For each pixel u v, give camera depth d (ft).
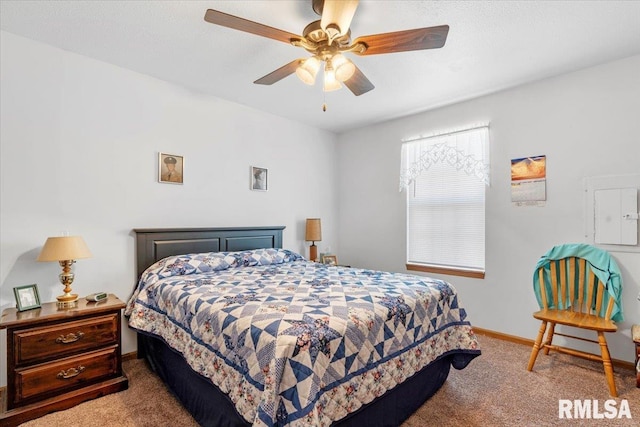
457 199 11.06
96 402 6.42
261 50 7.57
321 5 5.52
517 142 9.57
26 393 5.84
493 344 9.43
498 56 7.73
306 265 9.93
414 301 6.15
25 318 5.91
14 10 6.10
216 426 5.12
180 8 6.03
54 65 7.43
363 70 8.43
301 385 3.97
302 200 13.20
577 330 8.54
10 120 6.89
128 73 8.56
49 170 7.36
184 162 9.66
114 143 8.32
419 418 5.91
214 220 10.38
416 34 5.13
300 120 12.82
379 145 13.17
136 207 8.70
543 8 5.93
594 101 8.29
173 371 6.66
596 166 8.27
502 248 9.88
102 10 6.10
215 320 5.28
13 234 6.90
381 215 13.11
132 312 7.69
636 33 6.74
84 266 7.83
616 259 7.98
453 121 10.98
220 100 10.53
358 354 4.83
